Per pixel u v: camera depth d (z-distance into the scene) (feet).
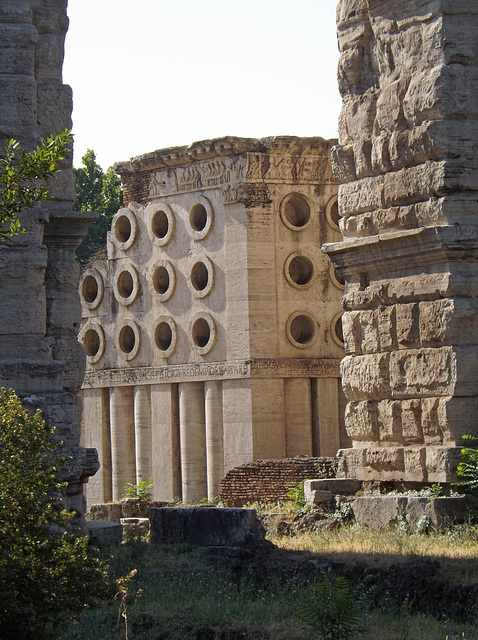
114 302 162.61
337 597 58.95
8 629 56.75
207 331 151.23
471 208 93.35
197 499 150.30
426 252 93.97
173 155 152.66
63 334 87.10
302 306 147.43
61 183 87.10
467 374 91.97
